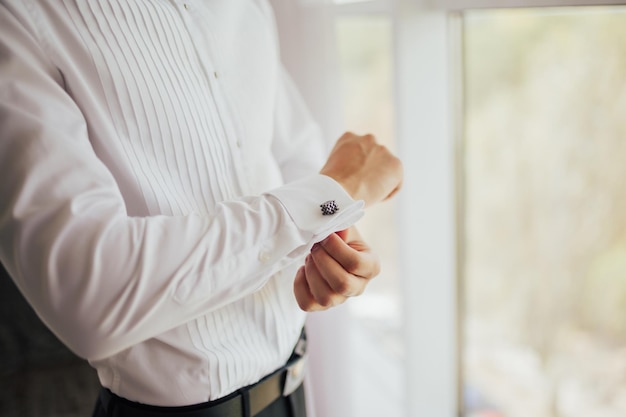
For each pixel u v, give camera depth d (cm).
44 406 216
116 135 69
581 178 125
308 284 74
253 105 86
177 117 73
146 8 73
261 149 87
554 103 126
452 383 158
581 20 117
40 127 56
